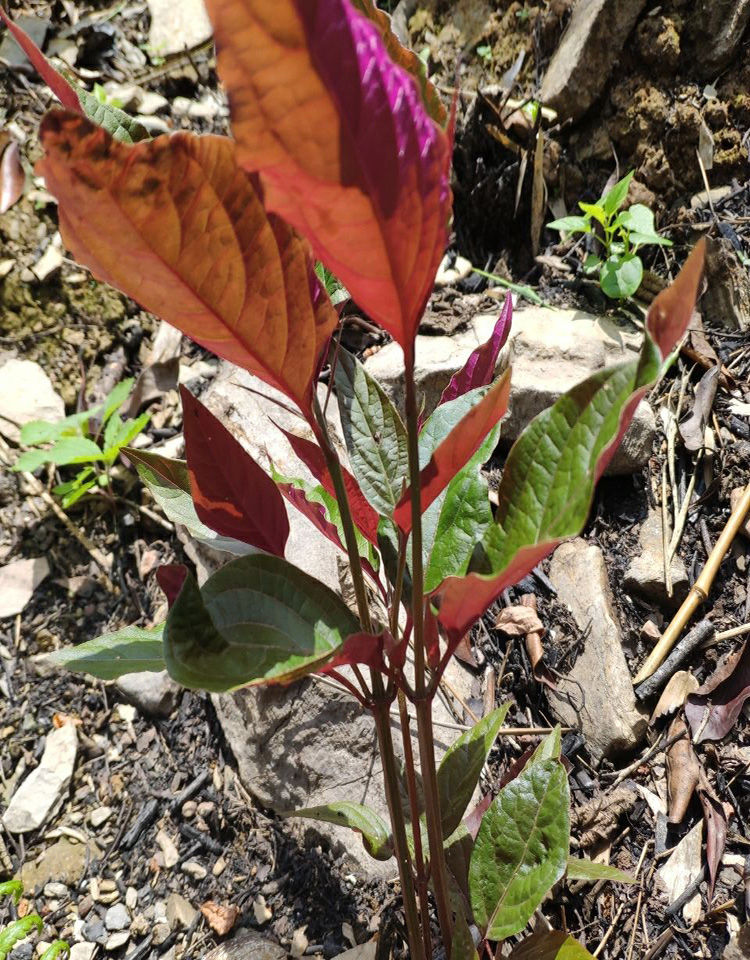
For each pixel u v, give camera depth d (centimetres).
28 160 71
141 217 18
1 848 52
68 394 67
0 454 64
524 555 21
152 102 76
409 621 28
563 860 33
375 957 44
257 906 48
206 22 81
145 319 70
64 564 62
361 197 17
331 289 32
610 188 70
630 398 21
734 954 42
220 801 52
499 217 71
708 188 69
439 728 50
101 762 55
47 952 44
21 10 79
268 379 25
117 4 81
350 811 38
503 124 69
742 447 60
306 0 14
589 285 68
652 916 45
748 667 51
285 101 15
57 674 58
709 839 47
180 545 62
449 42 77
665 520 58
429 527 33
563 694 53
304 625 24
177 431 65
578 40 70
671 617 56
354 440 33
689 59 70
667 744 51
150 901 49
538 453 25
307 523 54
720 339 66
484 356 33
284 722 50
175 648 21
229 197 19
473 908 35
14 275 68
